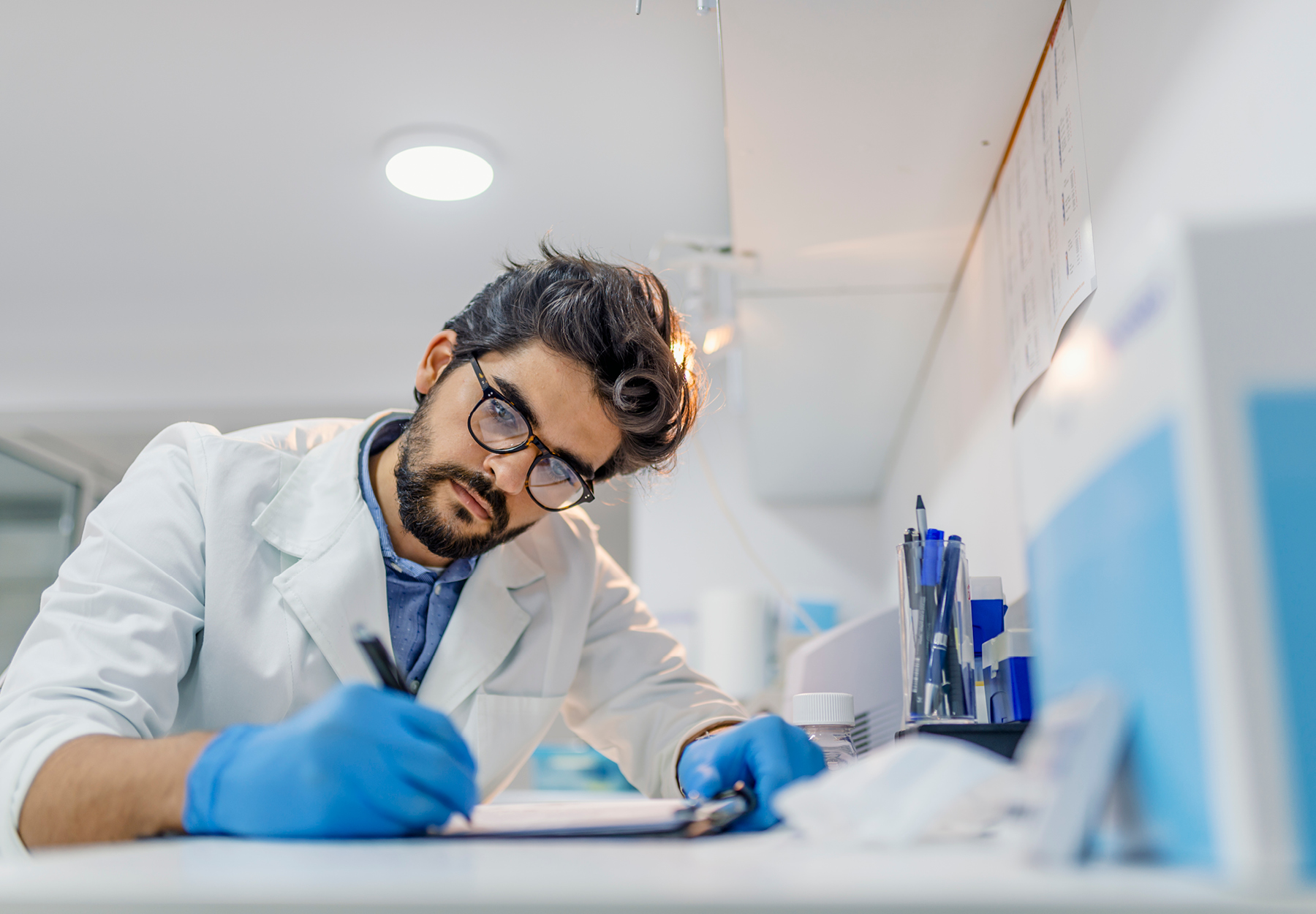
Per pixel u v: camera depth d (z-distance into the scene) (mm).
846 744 1130
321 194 2416
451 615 1355
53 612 1041
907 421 2596
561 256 1391
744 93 1320
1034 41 1226
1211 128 823
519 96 2012
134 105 2074
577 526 1591
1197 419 399
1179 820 409
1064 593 547
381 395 3271
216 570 1192
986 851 513
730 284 2111
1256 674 379
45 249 2697
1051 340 1258
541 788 3158
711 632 2957
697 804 870
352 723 679
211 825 707
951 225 1681
